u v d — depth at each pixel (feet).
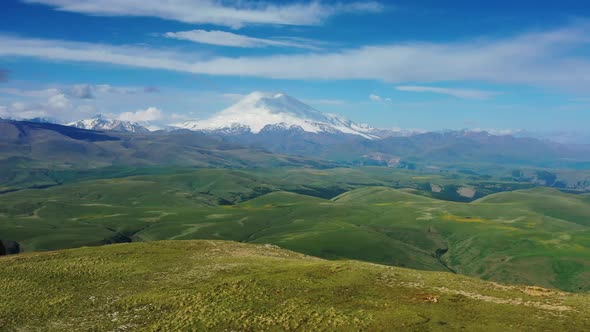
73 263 239.71
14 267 233.35
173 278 214.69
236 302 173.58
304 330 146.30
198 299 180.04
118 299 188.85
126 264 239.09
